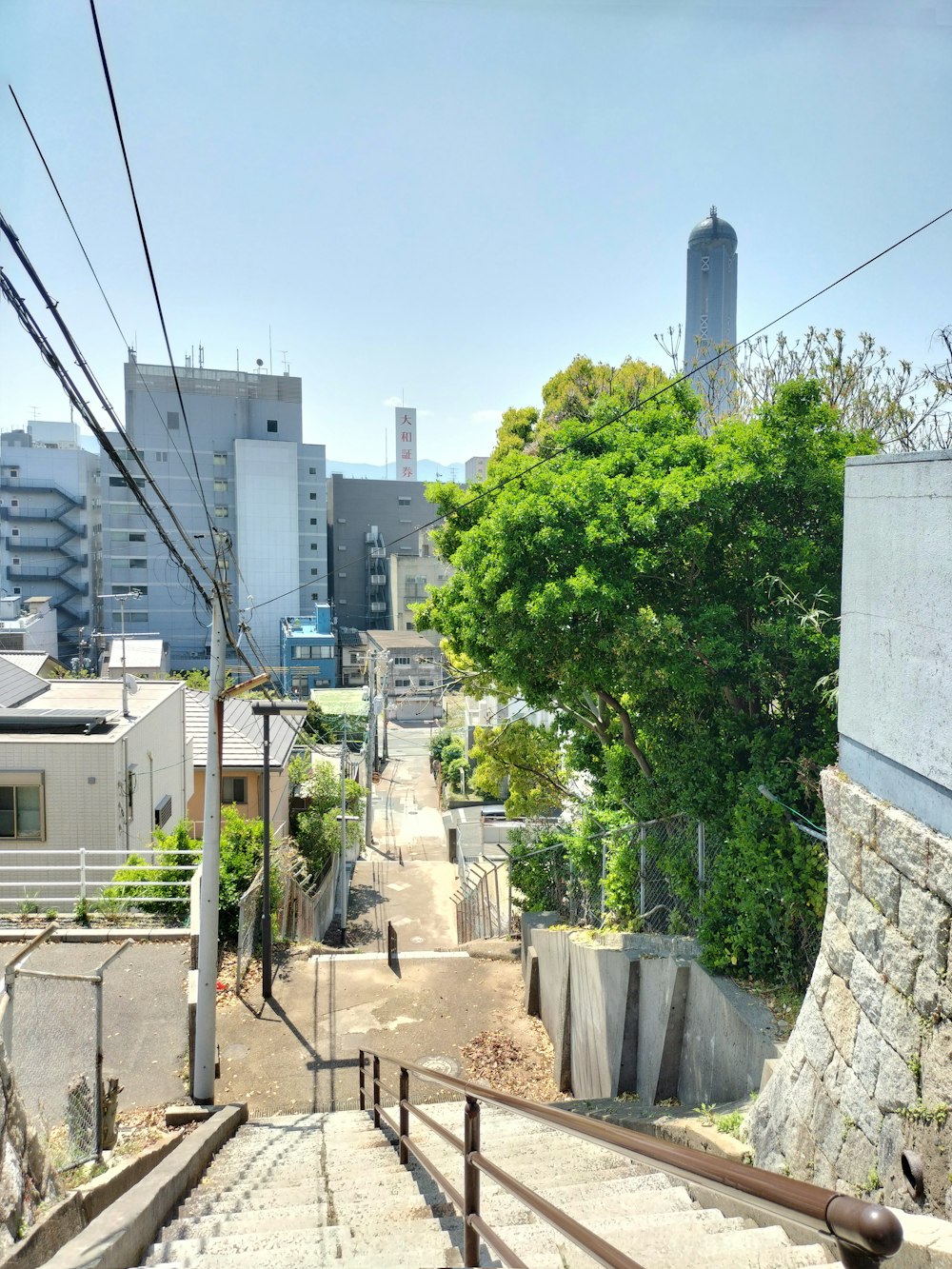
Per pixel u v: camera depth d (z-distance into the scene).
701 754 8.58
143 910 12.61
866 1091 4.32
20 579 66.31
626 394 15.05
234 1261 3.90
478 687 14.70
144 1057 9.63
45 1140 5.91
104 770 14.73
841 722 5.16
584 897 12.06
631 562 8.80
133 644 39.59
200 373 67.12
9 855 14.08
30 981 8.86
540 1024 11.88
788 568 8.22
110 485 64.50
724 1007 6.79
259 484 67.38
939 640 3.95
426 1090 10.05
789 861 6.69
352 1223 4.66
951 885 3.78
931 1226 3.27
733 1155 5.50
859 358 13.42
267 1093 9.66
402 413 85.69
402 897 26.45
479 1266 3.34
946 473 3.88
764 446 8.66
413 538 79.06
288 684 59.41
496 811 32.97
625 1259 1.79
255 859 14.03
